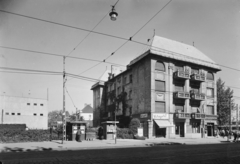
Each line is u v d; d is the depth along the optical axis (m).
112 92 48.50
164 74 35.34
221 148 18.39
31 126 51.84
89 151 15.68
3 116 49.06
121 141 25.00
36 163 10.31
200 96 37.50
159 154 13.80
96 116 54.66
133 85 39.31
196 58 39.69
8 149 16.53
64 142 22.41
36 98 53.44
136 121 31.53
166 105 34.56
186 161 11.11
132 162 10.60
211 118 39.03
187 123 35.59
